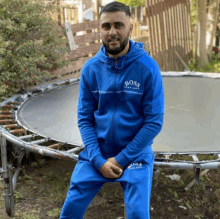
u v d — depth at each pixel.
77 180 1.51
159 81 1.46
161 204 2.40
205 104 3.17
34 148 1.99
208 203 2.37
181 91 3.71
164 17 6.22
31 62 3.64
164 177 2.79
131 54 1.46
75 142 2.20
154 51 6.01
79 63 5.08
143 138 1.44
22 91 3.64
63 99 3.42
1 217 2.24
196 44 7.33
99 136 1.56
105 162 1.47
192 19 7.82
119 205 2.41
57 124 2.61
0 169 2.17
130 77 1.46
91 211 2.33
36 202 2.45
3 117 2.71
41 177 2.84
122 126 1.50
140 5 7.36
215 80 4.32
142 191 1.41
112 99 1.52
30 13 3.70
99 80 1.52
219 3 7.55
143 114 1.53
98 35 5.36
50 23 3.94
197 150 2.05
